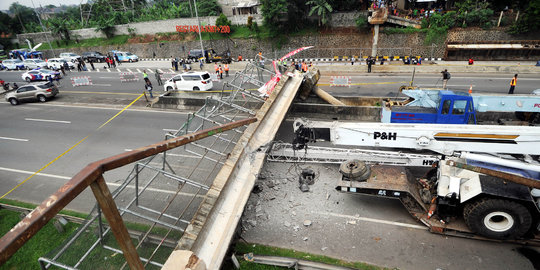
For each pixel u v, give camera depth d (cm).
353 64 3027
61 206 156
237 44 4091
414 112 1169
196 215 597
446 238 786
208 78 2356
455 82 2247
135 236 774
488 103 1121
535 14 2717
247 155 855
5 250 121
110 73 3447
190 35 4434
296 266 717
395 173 890
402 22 3297
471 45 2950
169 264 328
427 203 838
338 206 934
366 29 3466
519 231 716
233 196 693
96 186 190
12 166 1343
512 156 944
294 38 3766
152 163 1152
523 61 2831
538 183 459
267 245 803
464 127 899
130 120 1822
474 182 734
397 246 775
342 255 758
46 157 1412
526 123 1183
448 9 3406
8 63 4075
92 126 1761
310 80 1595
